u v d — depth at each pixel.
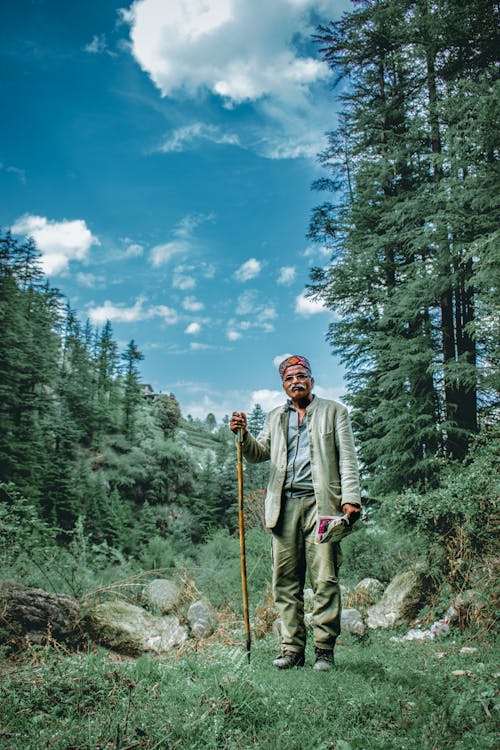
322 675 2.88
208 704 2.22
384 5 15.98
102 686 2.41
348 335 16.50
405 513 6.07
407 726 2.14
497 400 12.63
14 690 2.33
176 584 6.80
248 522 11.39
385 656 4.01
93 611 4.78
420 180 16.67
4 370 38.88
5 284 42.75
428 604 5.52
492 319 10.25
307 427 3.67
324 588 3.38
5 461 33.97
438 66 15.56
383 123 17.14
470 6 13.31
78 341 71.56
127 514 49.34
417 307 14.09
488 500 5.43
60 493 39.53
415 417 12.75
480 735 2.07
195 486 60.53
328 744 1.96
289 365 3.82
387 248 16.20
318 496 3.45
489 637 4.43
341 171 19.78
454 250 12.30
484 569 5.16
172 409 79.94
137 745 1.84
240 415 3.68
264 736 2.03
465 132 11.70
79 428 55.16
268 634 5.19
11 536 6.18
